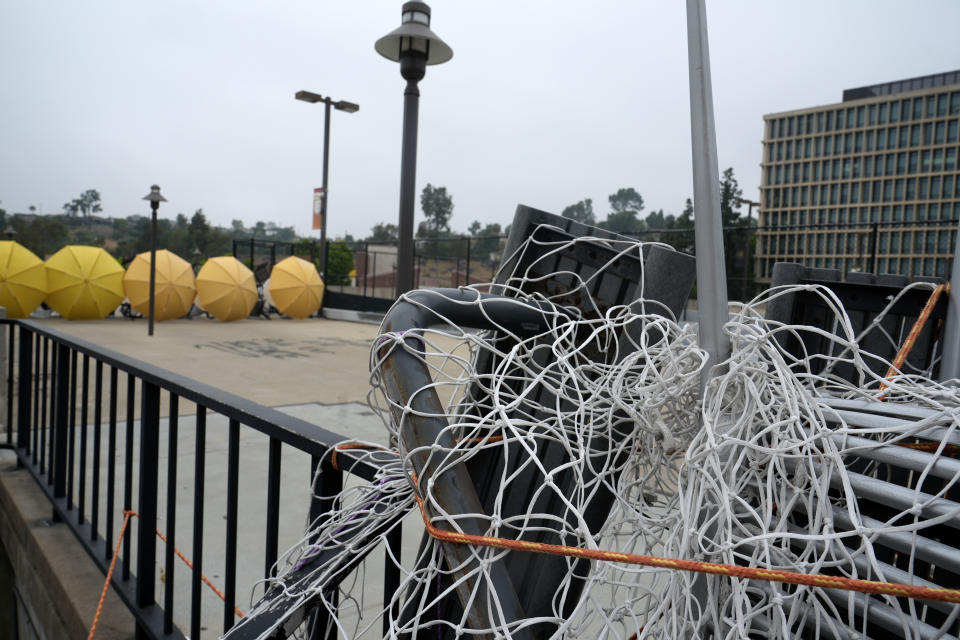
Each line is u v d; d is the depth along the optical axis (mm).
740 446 849
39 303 14789
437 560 1064
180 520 3217
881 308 1203
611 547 1067
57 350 3205
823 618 808
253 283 16344
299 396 6520
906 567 962
